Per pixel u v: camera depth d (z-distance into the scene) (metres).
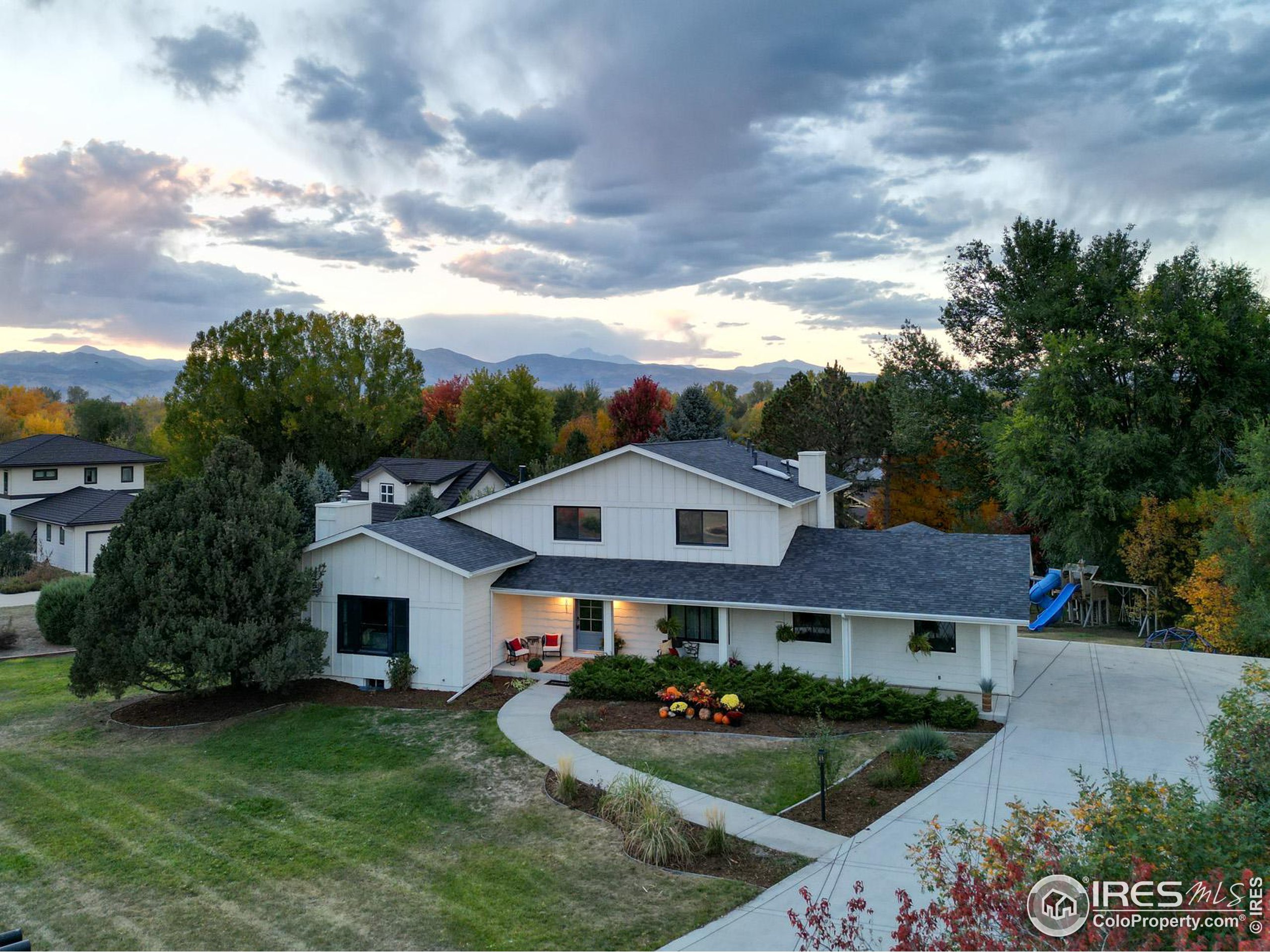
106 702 21.48
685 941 9.79
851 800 14.12
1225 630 27.72
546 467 59.06
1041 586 27.97
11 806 14.80
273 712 20.17
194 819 14.15
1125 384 36.44
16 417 94.50
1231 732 9.55
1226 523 28.58
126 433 88.62
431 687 21.78
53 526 42.44
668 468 23.69
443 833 13.34
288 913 10.95
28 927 10.75
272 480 51.22
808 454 27.12
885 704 18.45
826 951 8.91
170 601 19.30
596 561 24.16
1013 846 7.28
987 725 18.02
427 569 21.69
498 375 79.31
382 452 67.56
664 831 12.30
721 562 23.23
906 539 23.52
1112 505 34.06
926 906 10.33
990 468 43.12
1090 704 19.53
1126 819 7.23
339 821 13.95
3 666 25.67
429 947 10.02
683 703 18.92
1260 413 33.84
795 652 21.92
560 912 10.69
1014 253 44.09
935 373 46.66
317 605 22.89
